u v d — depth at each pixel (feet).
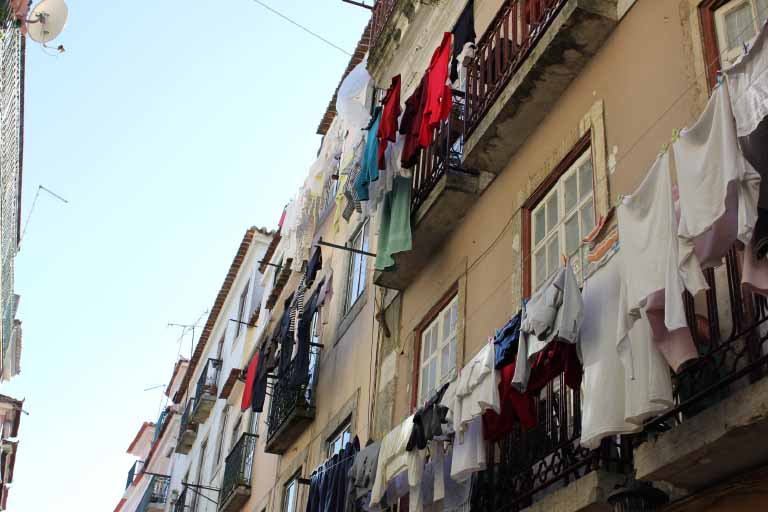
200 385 81.82
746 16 19.45
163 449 105.19
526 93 26.05
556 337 17.98
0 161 32.45
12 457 77.15
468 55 30.53
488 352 20.90
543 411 21.59
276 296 61.11
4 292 47.29
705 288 14.58
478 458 21.27
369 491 27.32
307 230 54.60
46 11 28.48
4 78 29.12
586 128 23.97
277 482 47.47
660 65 21.53
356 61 50.72
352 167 42.11
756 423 13.79
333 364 42.65
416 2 42.14
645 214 16.40
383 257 32.27
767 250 14.14
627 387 15.90
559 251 24.16
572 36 24.27
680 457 15.02
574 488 18.15
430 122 29.07
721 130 14.61
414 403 31.45
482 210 29.45
